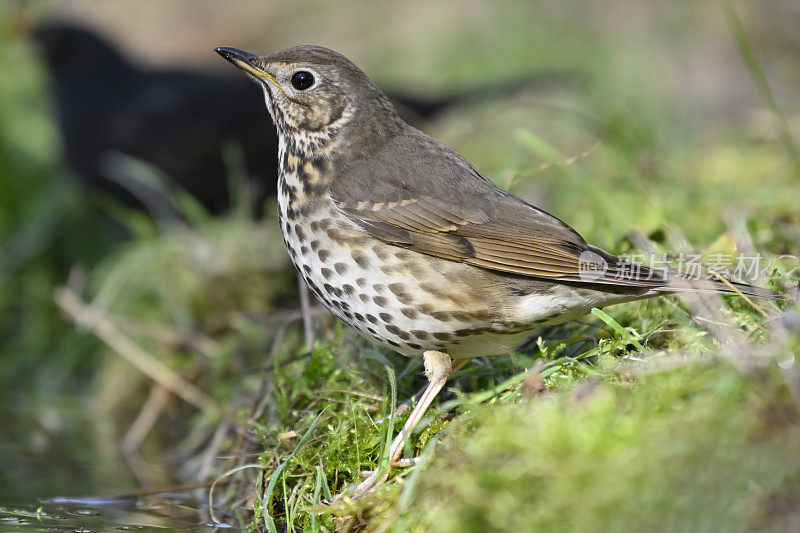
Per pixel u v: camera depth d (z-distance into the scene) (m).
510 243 8.20
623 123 14.21
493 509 6.18
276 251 13.75
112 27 24.98
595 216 11.84
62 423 12.59
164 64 18.55
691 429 6.05
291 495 7.88
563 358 7.59
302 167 8.90
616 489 5.90
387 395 8.63
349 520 7.39
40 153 18.27
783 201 10.75
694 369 6.62
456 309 8.12
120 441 11.87
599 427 6.15
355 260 8.30
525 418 6.57
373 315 8.32
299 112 9.00
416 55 21.95
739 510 5.95
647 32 20.38
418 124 17.12
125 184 16.39
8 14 20.16
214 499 9.38
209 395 12.45
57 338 15.66
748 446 6.02
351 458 7.98
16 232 17.31
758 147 14.70
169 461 11.04
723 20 19.75
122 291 14.02
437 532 6.45
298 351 10.13
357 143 8.93
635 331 7.86
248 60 9.24
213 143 16.50
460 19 22.45
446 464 6.75
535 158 14.93
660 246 10.02
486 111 17.28
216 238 14.04
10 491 9.70
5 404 13.30
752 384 6.30
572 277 7.92
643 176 12.34
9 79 19.39
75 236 17.08
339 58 9.09
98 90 17.66
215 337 13.05
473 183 8.69
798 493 5.98
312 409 8.98
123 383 13.45
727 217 10.69
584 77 18.06
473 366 8.92
